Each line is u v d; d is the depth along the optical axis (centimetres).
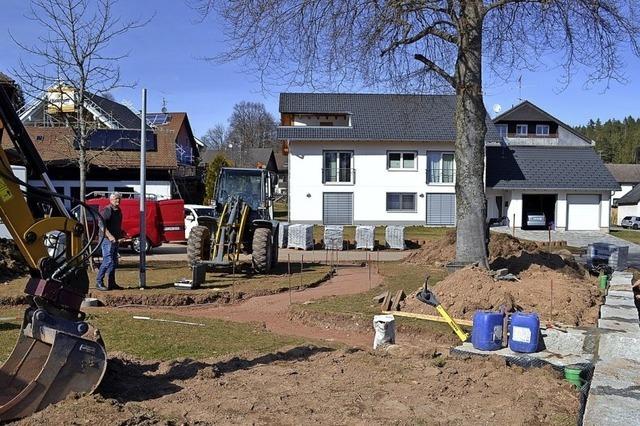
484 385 561
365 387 555
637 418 438
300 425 462
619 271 1480
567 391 550
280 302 1200
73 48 1488
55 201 510
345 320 1012
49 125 3098
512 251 1769
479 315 704
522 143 5000
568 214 4184
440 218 4034
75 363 481
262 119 9306
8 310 1039
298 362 659
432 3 1234
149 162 3447
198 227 1493
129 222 2177
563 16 1242
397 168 4016
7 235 1565
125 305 1131
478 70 1316
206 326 937
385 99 4319
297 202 4006
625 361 618
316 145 3984
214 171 4469
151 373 601
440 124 4050
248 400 516
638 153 10344
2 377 493
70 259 504
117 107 3709
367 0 1212
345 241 2661
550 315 919
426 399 520
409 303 1043
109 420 445
